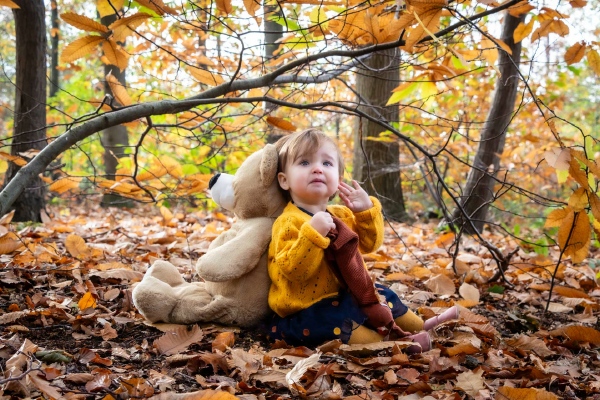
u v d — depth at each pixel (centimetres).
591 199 231
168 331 221
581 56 273
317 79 327
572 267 436
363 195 251
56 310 243
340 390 179
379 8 267
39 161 240
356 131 707
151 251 416
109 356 205
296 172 232
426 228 716
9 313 236
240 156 519
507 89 562
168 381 177
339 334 220
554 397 172
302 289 227
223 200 250
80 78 1112
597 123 1384
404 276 367
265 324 241
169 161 371
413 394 183
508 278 400
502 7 267
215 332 234
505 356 228
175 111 280
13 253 350
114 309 272
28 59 473
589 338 250
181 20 230
